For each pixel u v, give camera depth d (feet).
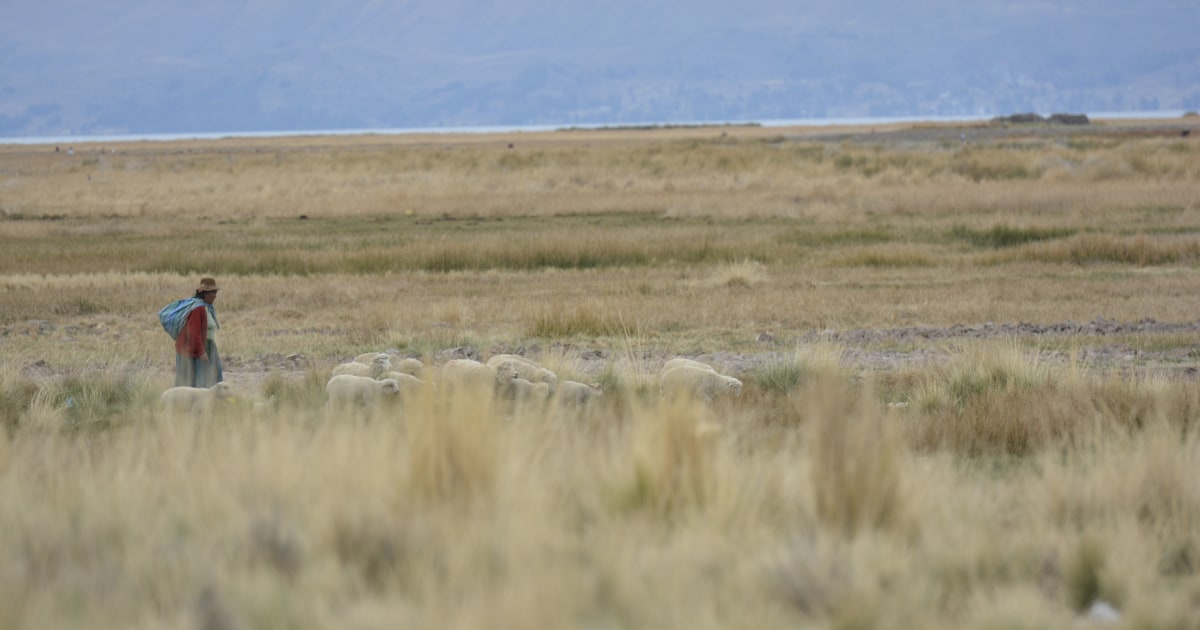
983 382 153.89
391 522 68.18
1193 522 75.05
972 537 70.13
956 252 364.79
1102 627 58.90
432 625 54.08
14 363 176.14
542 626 54.19
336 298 282.15
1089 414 121.90
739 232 425.69
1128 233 386.73
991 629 57.62
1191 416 121.19
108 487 78.84
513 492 75.20
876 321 233.76
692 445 79.25
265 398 152.35
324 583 60.44
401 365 158.92
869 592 59.36
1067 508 79.36
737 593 59.98
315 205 595.47
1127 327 219.20
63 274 337.93
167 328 154.51
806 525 74.23
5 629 53.67
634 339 212.43
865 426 77.82
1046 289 276.41
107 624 54.85
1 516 70.54
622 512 75.51
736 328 227.81
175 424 105.70
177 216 563.89
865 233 406.21
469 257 358.23
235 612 56.65
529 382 142.72
